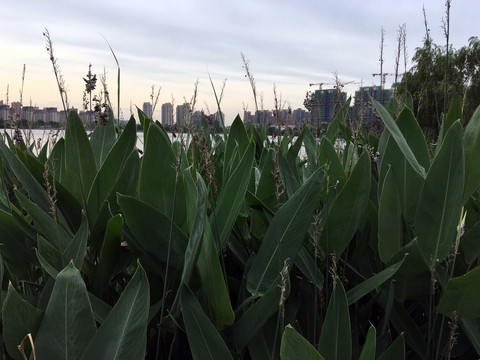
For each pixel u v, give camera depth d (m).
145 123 1.19
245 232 1.17
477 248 0.90
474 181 0.88
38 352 0.59
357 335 0.85
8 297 0.58
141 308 0.60
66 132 1.05
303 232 0.80
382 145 1.22
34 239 0.93
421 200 0.81
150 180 0.87
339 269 0.96
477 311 0.73
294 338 0.51
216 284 0.69
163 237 0.81
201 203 0.68
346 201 0.85
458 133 0.78
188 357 0.87
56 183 0.96
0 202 1.06
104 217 0.93
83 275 0.94
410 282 0.85
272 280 0.79
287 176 1.08
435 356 0.87
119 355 0.57
